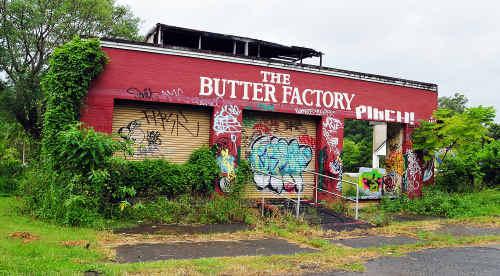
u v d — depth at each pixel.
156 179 13.72
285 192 16.86
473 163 20.78
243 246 9.90
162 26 17.47
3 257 7.49
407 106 19.30
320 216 14.41
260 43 19.19
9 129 21.45
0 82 28.39
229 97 15.50
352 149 38.62
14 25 28.03
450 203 16.67
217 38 18.67
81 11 29.02
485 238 11.60
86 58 13.08
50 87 12.89
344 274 7.71
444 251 10.03
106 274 6.98
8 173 18.17
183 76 14.79
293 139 17.16
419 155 19.58
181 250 9.25
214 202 13.56
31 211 12.20
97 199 11.81
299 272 7.74
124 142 12.93
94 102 13.48
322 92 17.31
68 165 12.08
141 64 14.19
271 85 16.28
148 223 12.26
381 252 9.71
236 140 15.54
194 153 15.00
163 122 14.88
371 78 18.38
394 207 16.95
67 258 7.80
